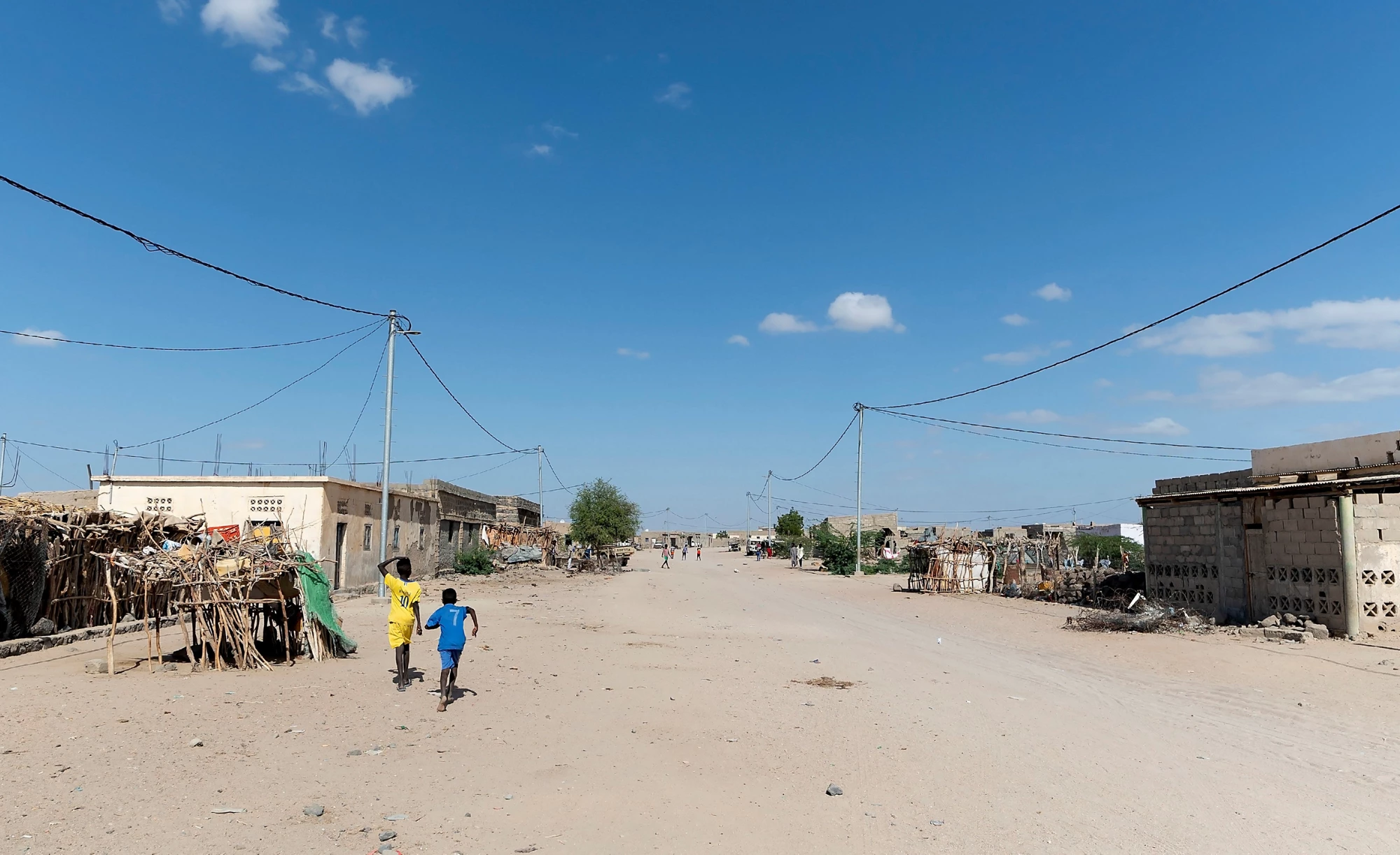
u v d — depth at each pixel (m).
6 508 15.27
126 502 29.69
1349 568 19.30
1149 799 8.04
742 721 11.11
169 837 6.21
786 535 117.44
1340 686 14.17
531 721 10.62
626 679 14.18
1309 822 7.43
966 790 8.24
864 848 6.62
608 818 7.13
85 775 7.49
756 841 6.71
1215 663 16.70
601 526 64.50
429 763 8.53
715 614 27.59
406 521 39.78
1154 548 26.70
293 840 6.31
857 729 10.81
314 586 15.05
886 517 89.25
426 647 17.16
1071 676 15.54
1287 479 25.98
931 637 21.84
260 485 29.59
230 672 13.07
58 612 16.34
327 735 9.42
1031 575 41.88
